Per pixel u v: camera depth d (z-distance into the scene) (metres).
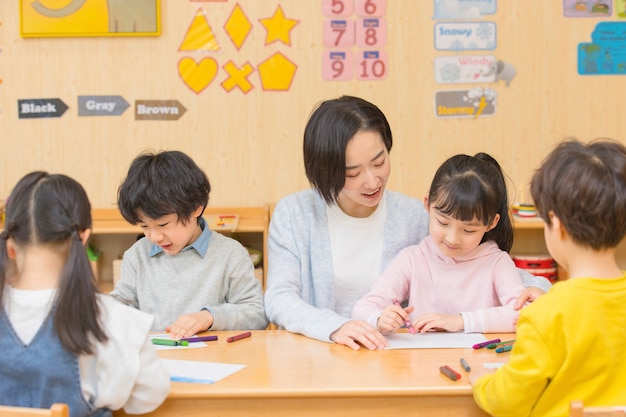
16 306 1.16
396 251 1.76
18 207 1.16
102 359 1.17
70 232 1.16
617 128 3.13
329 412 1.26
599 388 1.12
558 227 1.15
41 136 3.07
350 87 3.07
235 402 1.26
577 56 3.10
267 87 3.06
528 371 1.11
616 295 1.11
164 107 3.06
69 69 3.04
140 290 1.79
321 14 3.04
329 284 1.73
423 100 3.09
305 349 1.47
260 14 3.03
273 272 1.72
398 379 1.28
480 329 1.56
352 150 1.53
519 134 3.12
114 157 3.08
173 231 1.67
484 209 1.55
